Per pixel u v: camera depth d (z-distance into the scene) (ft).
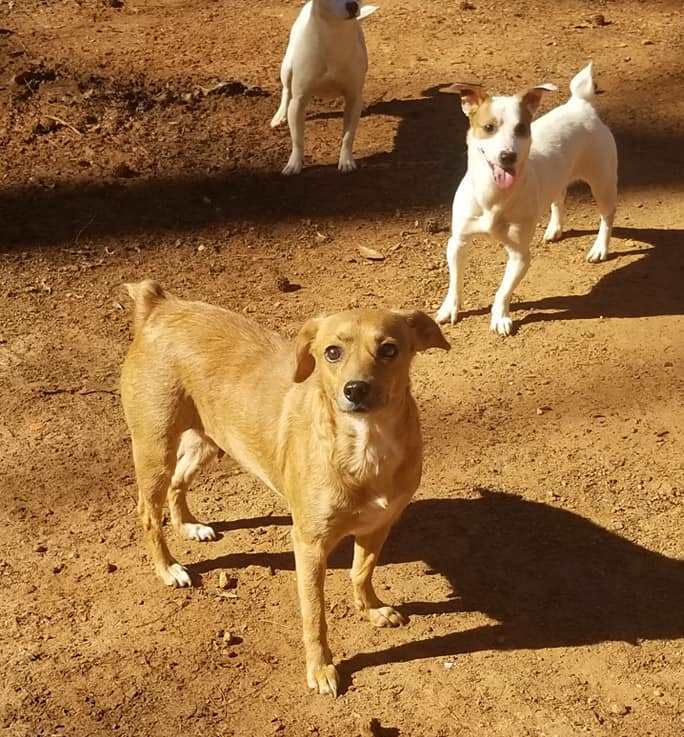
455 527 6.87
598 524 6.88
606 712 5.98
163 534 6.64
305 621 6.03
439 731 5.90
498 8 13.15
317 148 10.31
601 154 8.66
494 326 8.27
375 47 12.13
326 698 6.03
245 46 11.98
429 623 6.37
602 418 7.56
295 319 8.35
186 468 6.73
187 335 6.33
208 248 9.07
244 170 9.96
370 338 5.72
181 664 6.18
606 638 6.28
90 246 9.07
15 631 6.33
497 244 9.23
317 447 5.83
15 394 7.74
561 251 9.16
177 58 11.68
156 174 9.87
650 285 8.71
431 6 13.21
